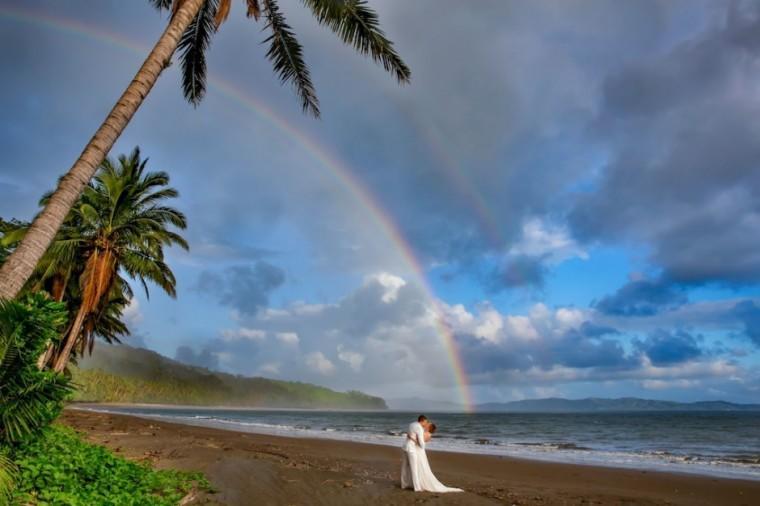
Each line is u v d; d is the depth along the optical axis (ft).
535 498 37.37
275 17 42.78
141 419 149.28
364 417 428.97
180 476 33.32
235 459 46.68
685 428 209.87
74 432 56.95
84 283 77.77
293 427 173.37
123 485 27.04
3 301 19.15
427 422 39.04
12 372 19.63
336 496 32.96
